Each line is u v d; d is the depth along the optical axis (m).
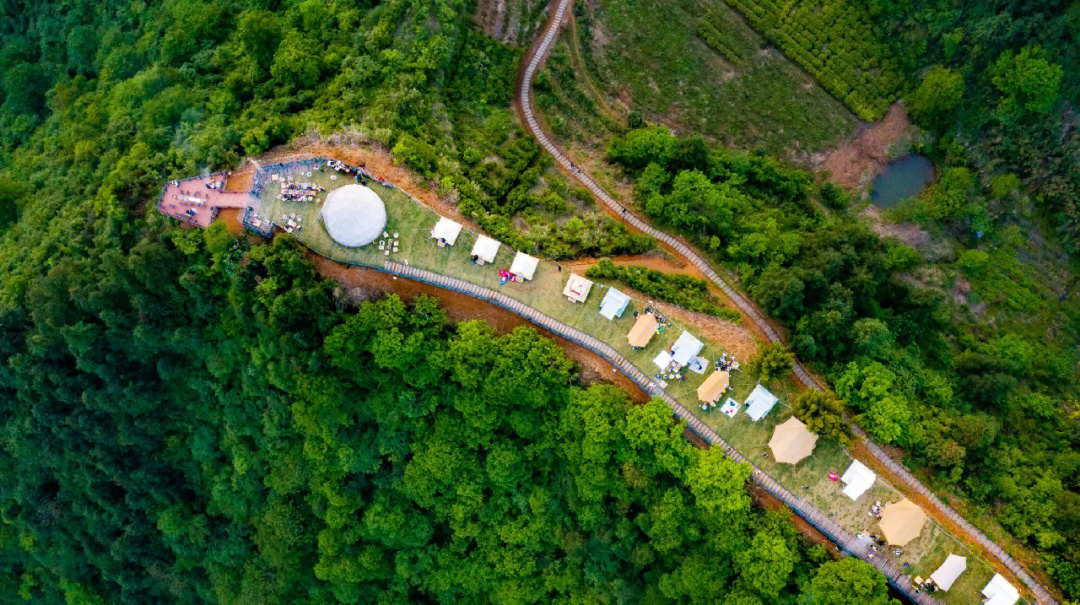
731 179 85.94
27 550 100.88
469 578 85.12
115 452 89.94
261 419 84.62
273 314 73.88
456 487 81.19
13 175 97.12
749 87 89.94
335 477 83.56
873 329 75.81
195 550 94.94
